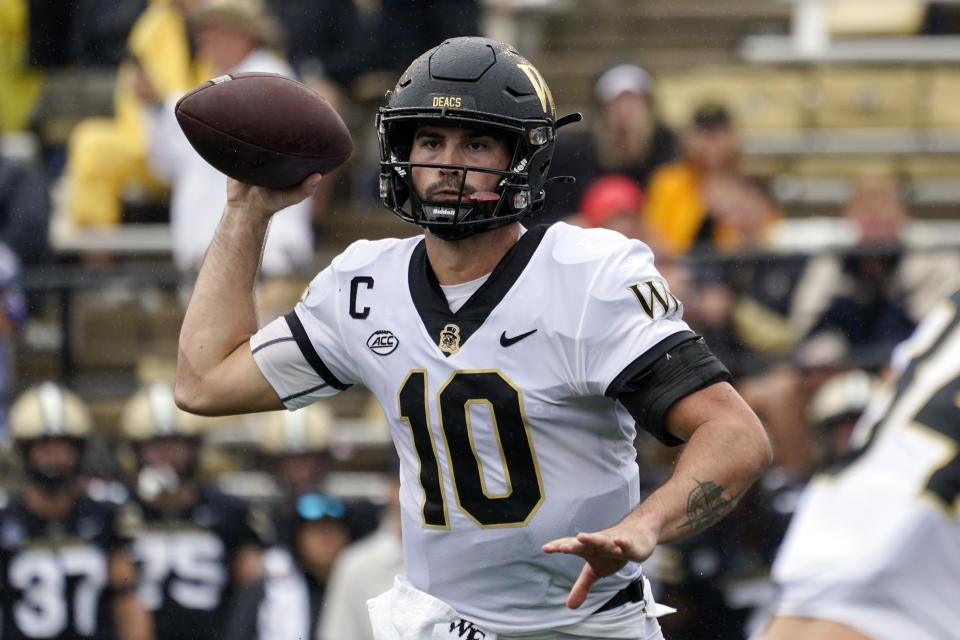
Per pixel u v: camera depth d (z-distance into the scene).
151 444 23.03
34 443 22.91
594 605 10.80
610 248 10.41
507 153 10.62
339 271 11.13
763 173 33.59
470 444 10.39
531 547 10.48
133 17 31.75
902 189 33.69
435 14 31.55
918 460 8.39
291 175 11.41
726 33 36.25
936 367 8.65
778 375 23.33
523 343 10.28
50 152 31.45
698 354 10.09
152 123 28.20
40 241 27.83
